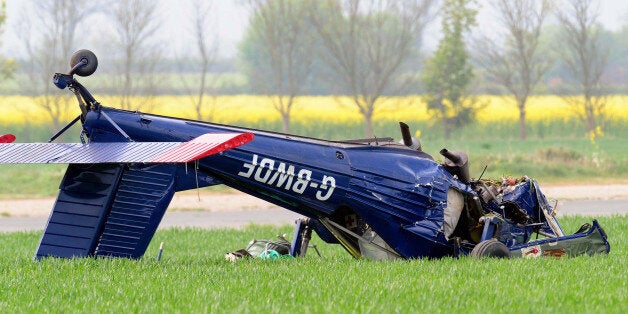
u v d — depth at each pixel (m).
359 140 42.72
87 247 36.59
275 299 30.05
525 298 30.25
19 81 192.25
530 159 136.00
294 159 39.59
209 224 82.25
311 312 27.78
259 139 39.22
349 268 37.12
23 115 186.88
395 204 41.34
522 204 45.69
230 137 33.78
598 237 44.53
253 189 39.66
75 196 37.06
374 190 40.97
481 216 43.66
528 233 45.34
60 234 36.75
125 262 36.47
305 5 195.38
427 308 28.41
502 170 127.94
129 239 37.09
